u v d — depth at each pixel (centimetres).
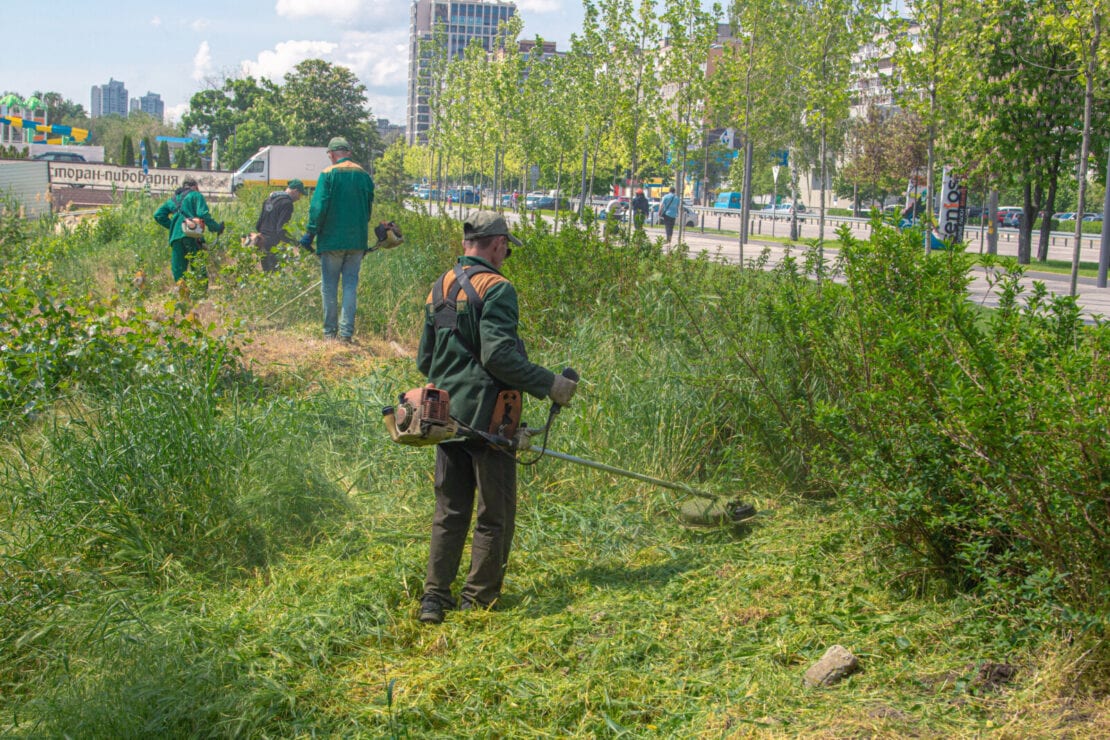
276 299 1031
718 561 477
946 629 379
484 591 433
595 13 2239
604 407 618
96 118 14800
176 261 1107
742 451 590
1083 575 354
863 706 329
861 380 482
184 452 491
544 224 1016
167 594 422
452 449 429
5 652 373
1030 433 349
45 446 515
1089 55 1168
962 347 399
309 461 551
